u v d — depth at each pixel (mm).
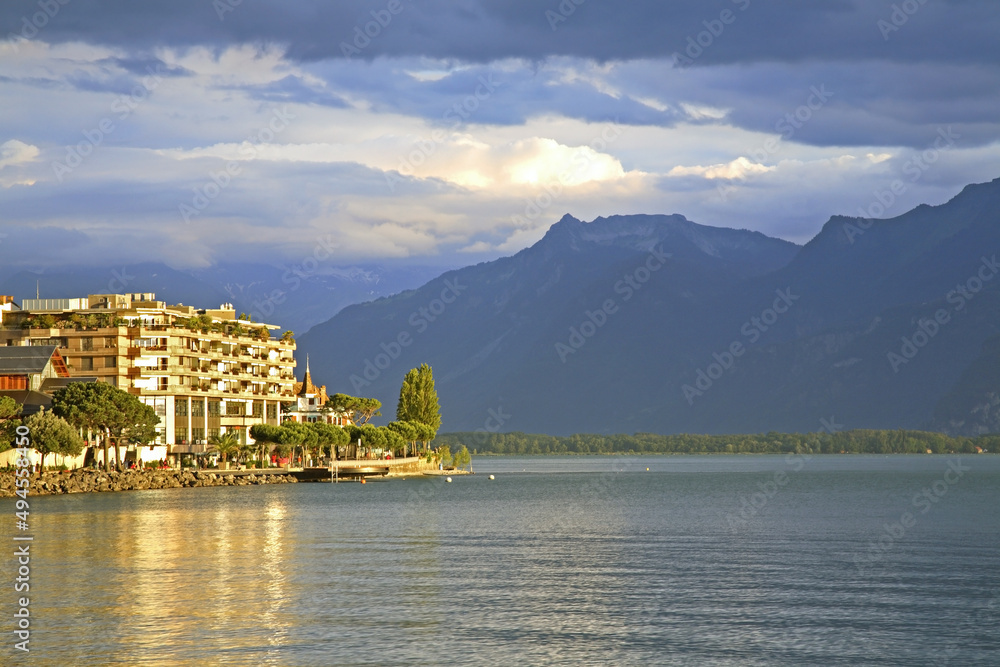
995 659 63250
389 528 135125
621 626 71062
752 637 68312
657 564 99938
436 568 96125
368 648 64562
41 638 66500
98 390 190875
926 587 86875
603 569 96188
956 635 69000
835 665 61969
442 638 67188
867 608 77562
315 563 98750
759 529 138750
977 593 84000
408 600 79375
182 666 60312
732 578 91188
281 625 70438
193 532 124500
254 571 93312
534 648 65062
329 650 63969
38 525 131000
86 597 79688
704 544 118250
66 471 197500
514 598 80500
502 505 187250
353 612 74688
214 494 195250
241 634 67812
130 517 142875
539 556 105500
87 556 102125
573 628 70375
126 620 71688
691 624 71938
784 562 101938
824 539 124562
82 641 65688
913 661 62906
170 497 183250
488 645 65625
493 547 113312
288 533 126000
